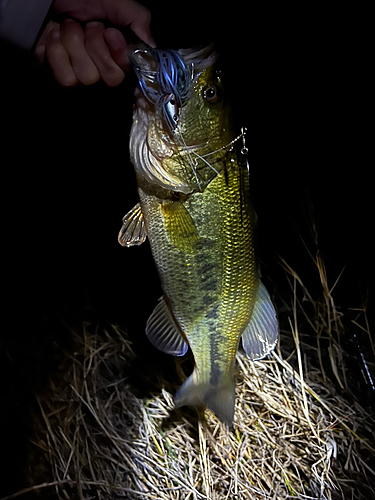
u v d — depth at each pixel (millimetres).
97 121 760
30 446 561
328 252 763
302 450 615
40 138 761
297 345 645
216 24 873
